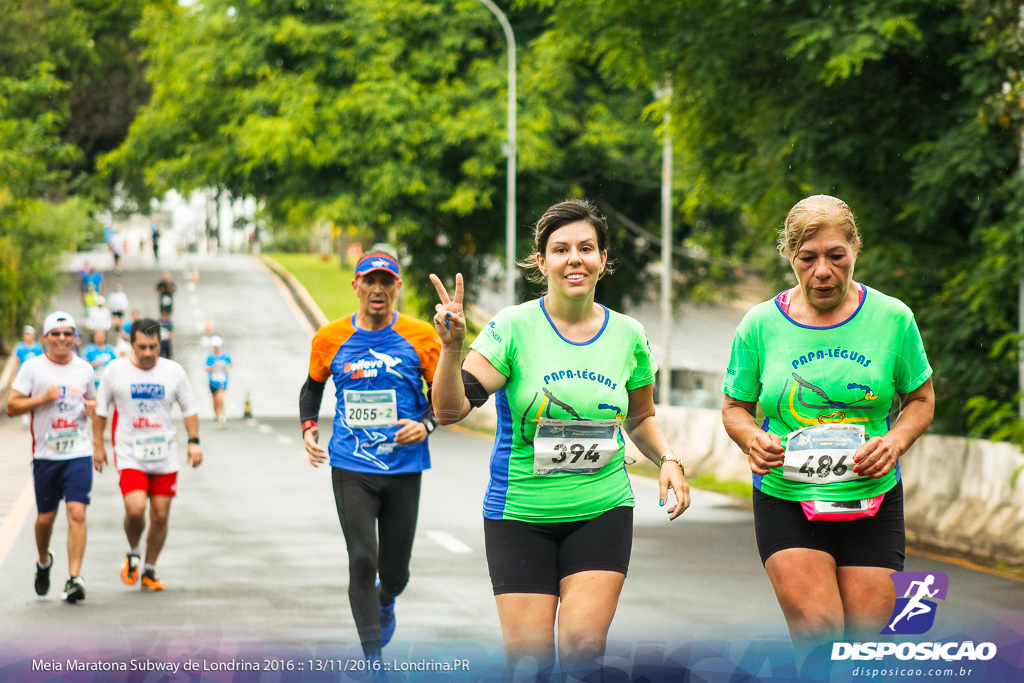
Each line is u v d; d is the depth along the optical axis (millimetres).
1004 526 11125
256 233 96688
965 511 11820
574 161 40281
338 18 39250
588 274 4695
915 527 12383
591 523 4754
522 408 4730
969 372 15164
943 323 15359
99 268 74562
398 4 37875
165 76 41656
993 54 14242
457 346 4645
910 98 15523
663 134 18891
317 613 8156
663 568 10047
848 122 15695
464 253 40312
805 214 4754
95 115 68375
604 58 17391
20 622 7898
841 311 4840
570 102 39375
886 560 4773
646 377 4945
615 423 4766
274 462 19312
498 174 38625
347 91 37688
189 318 51562
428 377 6922
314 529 12430
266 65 38719
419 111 37312
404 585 7070
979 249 15500
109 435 22031
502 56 38750
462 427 28062
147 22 43094
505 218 40125
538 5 17328
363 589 6449
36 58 47688
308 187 38375
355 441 6812
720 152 18500
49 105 46562
